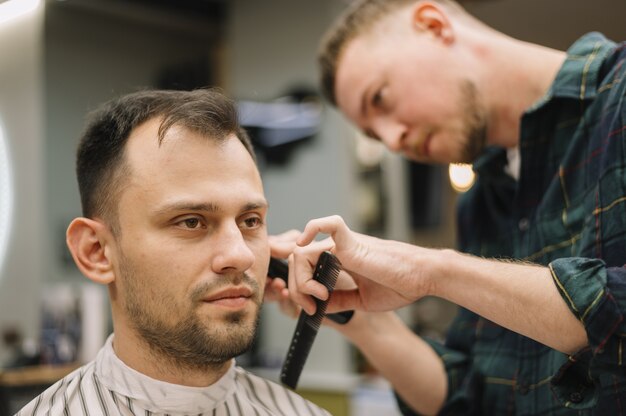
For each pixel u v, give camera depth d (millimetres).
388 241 975
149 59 3959
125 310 912
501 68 1286
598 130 1072
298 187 3023
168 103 911
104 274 922
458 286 924
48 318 2822
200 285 851
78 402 965
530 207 1244
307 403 1157
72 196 3668
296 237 1157
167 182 854
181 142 868
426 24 1340
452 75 1305
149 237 858
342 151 2877
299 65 3035
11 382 2271
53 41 3586
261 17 3223
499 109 1308
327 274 967
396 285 946
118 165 889
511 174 1363
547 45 2578
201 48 3893
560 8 2404
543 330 882
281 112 3004
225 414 1012
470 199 1497
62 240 3578
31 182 3533
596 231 1003
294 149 3047
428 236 2863
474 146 1319
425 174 2854
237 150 906
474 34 1328
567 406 925
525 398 1159
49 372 2457
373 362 1327
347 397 2699
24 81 3578
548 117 1194
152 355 915
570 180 1133
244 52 3301
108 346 984
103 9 3635
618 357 828
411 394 1331
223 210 862
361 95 1380
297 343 1055
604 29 2459
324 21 2930
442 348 1419
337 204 2883
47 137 3559
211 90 966
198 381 947
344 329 1270
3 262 3670
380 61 1343
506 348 1256
